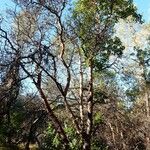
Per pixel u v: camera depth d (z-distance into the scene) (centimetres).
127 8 2736
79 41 2705
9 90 2070
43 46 2244
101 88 3094
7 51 2144
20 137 2683
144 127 3094
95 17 2702
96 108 2875
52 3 2408
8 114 2283
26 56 2120
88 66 2719
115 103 2952
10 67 2072
